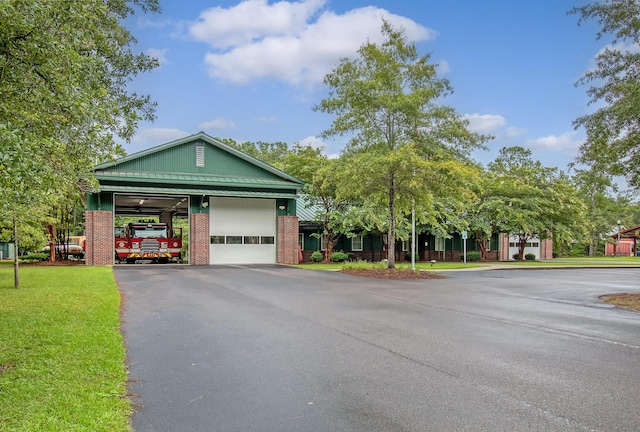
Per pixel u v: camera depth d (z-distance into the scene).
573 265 31.27
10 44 4.93
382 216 29.30
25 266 24.19
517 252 43.28
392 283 17.19
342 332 8.16
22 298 11.10
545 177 37.84
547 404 4.73
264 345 7.18
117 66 10.45
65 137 6.06
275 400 4.82
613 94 13.82
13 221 13.11
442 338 7.78
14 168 4.43
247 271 21.83
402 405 4.68
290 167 32.59
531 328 8.79
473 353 6.79
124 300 11.76
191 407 4.62
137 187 26.09
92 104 5.86
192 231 27.91
